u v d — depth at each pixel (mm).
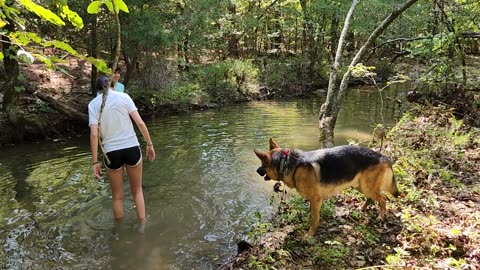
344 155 4270
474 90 9695
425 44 9852
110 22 10898
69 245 4418
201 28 14016
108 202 5566
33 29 9031
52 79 11977
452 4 10633
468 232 3754
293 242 4121
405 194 4934
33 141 9125
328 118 7762
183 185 6281
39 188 6125
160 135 9711
